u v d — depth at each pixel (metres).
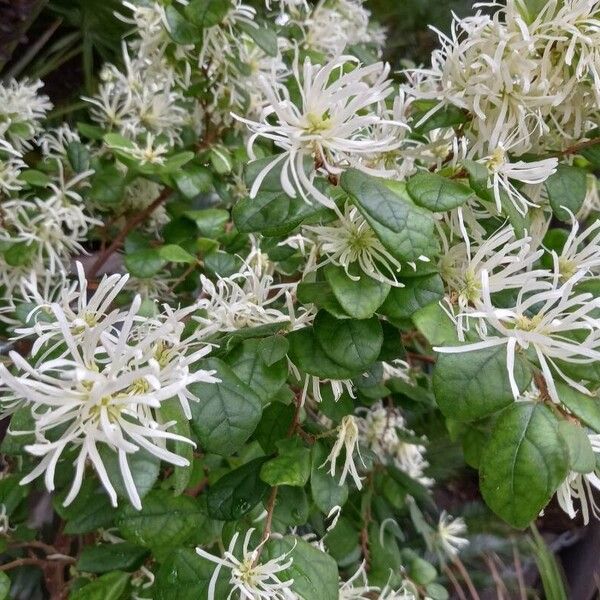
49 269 0.32
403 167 0.21
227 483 0.22
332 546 0.32
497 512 0.15
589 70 0.19
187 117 0.37
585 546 0.60
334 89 0.16
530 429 0.15
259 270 0.25
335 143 0.16
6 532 0.28
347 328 0.18
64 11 0.46
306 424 0.25
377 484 0.38
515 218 0.18
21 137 0.33
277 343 0.20
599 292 0.18
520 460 0.15
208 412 0.18
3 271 0.31
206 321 0.21
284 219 0.16
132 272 0.29
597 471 0.16
